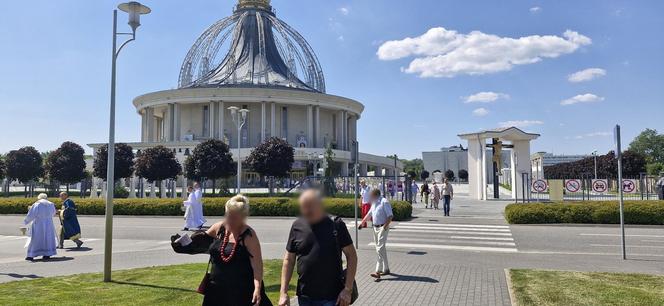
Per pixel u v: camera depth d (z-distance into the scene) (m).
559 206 20.50
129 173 47.97
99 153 47.50
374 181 34.34
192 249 4.79
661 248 14.21
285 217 24.69
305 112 75.31
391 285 9.06
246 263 4.57
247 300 4.52
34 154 53.09
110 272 9.30
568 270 10.43
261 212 25.17
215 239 4.79
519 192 38.75
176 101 69.00
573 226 19.72
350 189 32.78
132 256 12.96
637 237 16.61
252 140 71.19
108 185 9.43
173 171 45.72
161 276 9.66
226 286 4.50
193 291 8.32
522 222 20.45
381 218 10.02
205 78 74.62
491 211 27.39
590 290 8.12
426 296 8.16
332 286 4.32
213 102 68.62
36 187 66.50
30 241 12.56
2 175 53.19
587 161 74.19
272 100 68.94
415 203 36.00
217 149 45.97
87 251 14.23
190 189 20.61
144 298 7.81
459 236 16.94
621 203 12.49
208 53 76.56
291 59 78.25
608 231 18.28
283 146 47.97
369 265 11.34
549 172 82.50
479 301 7.78
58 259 12.70
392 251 13.65
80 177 50.31
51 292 8.26
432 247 14.42
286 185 53.06
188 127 72.75
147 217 26.39
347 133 81.75
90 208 27.84
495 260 12.10
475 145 40.03
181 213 26.88
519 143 39.00
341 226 4.47
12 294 8.13
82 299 7.75
